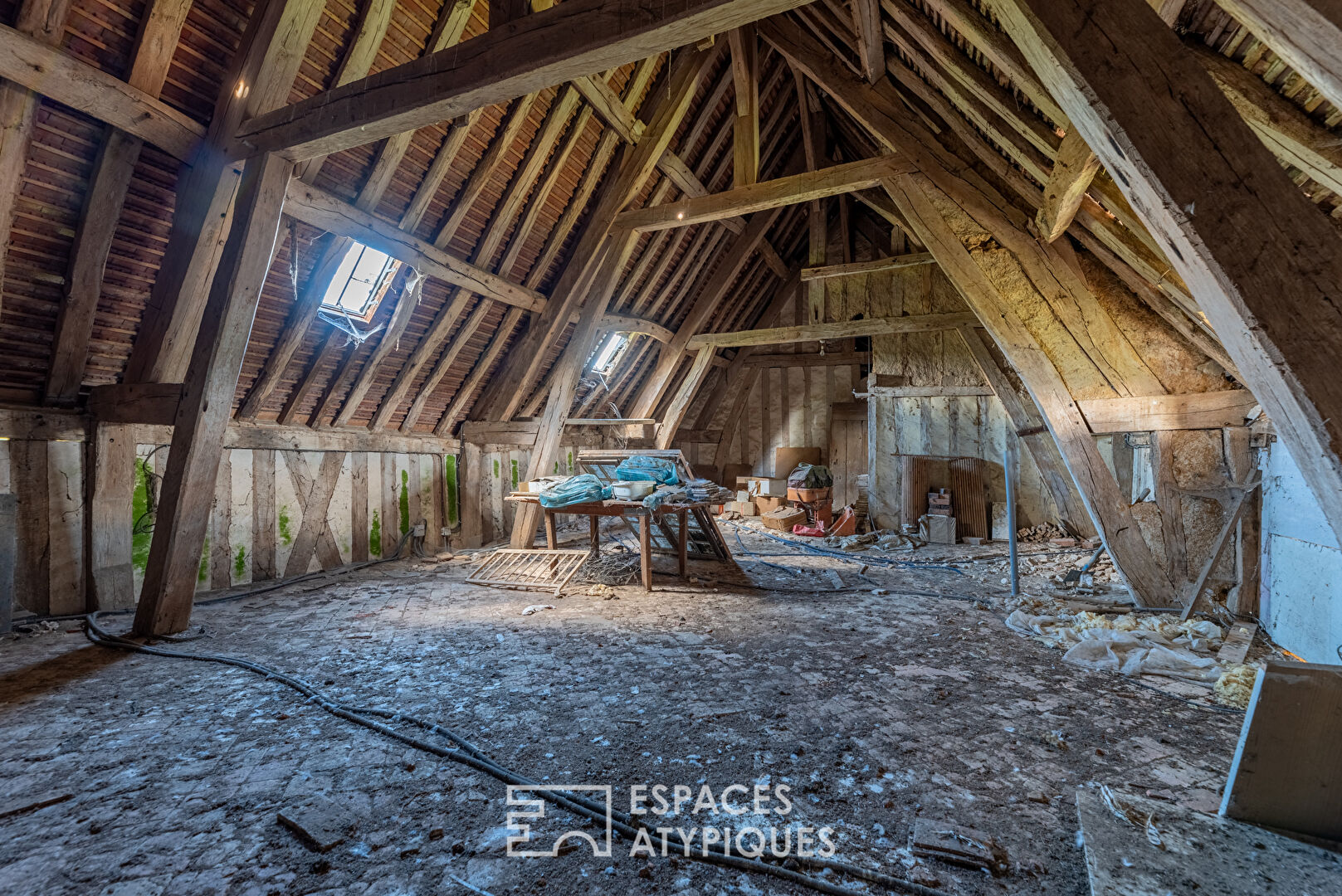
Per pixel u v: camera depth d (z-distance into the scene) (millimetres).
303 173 4145
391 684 3064
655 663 3426
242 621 4250
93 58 3219
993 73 3580
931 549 8062
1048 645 3779
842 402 11109
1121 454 6352
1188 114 1538
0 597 3777
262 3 3498
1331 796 1627
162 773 2182
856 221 10086
